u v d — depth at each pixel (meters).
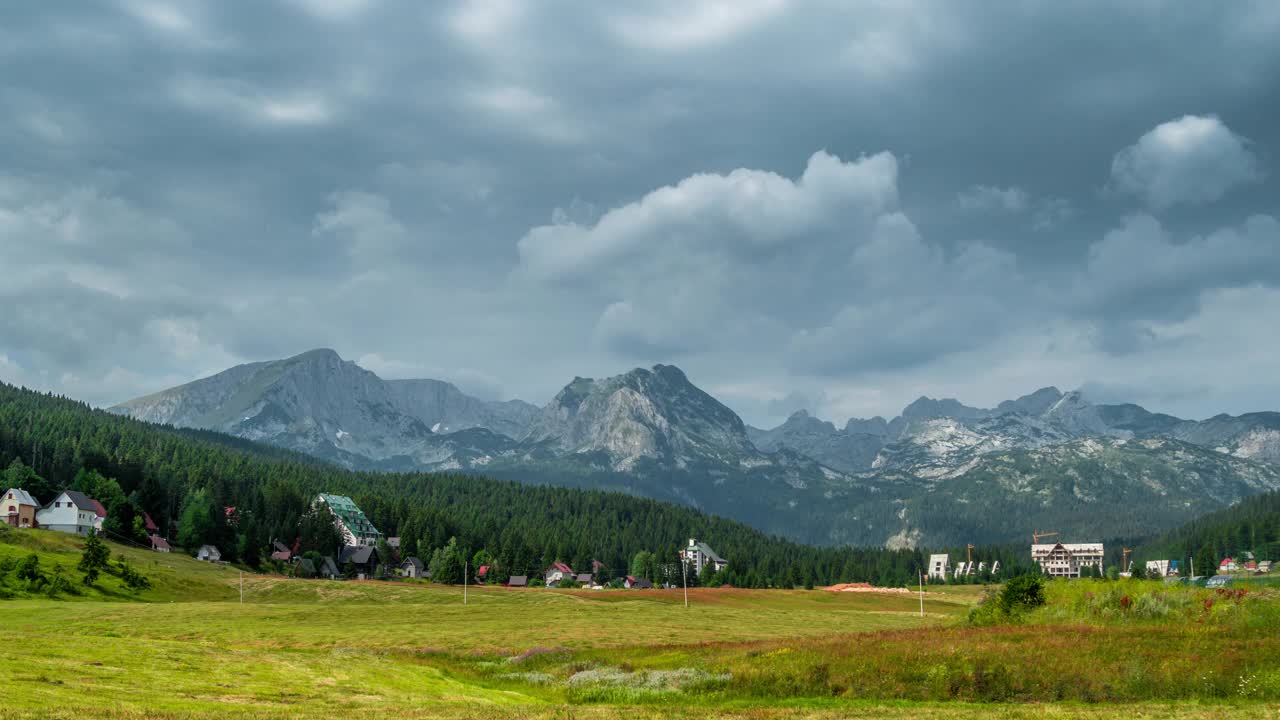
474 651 86.19
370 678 56.38
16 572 138.00
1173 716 41.91
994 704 48.31
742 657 63.97
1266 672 48.81
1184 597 69.19
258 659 58.97
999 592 80.25
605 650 80.56
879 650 59.47
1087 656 53.44
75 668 46.19
